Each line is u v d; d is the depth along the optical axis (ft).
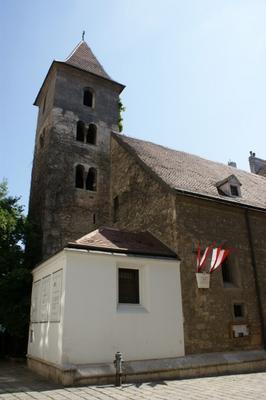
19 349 58.54
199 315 41.01
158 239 47.06
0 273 57.16
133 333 35.83
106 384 30.99
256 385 30.30
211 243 46.29
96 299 34.88
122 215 61.21
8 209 61.57
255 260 50.21
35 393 27.25
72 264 34.78
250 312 45.93
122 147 67.36
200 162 71.77
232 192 55.36
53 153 68.54
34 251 61.46
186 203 46.26
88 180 72.74
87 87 80.74
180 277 41.50
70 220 64.85
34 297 46.03
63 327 32.35
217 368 37.93
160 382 32.07
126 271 39.17
